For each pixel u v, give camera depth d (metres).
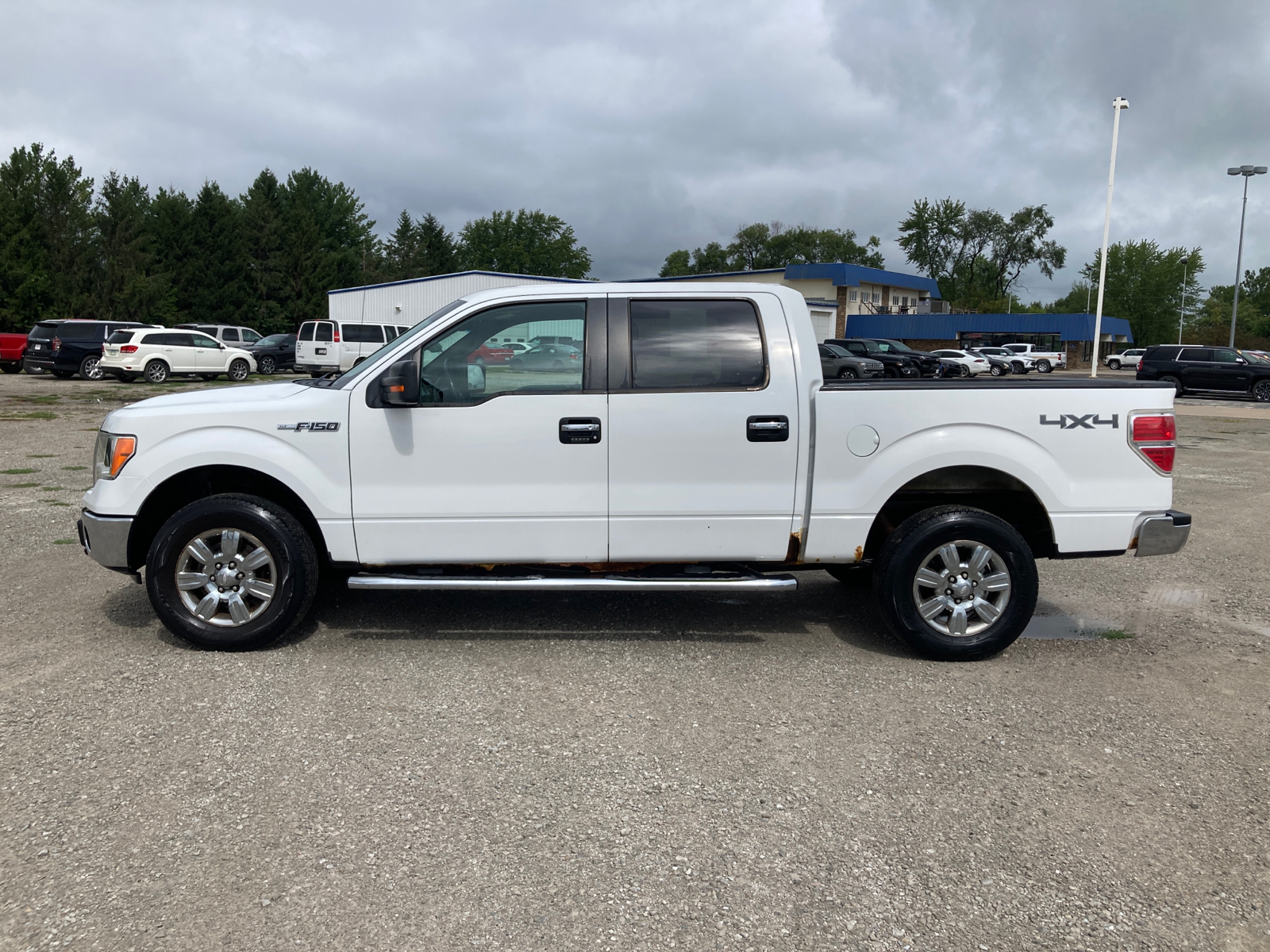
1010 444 4.48
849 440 4.46
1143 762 3.47
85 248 57.34
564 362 4.44
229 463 4.39
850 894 2.60
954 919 2.48
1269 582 6.48
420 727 3.71
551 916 2.47
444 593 5.77
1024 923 2.47
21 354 27.98
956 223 84.56
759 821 3.00
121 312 57.28
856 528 4.52
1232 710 4.02
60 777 3.21
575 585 4.43
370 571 4.66
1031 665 4.59
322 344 27.56
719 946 2.36
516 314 4.45
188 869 2.66
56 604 5.34
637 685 4.21
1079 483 4.52
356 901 2.52
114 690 4.03
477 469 4.42
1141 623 5.41
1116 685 4.32
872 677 4.37
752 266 100.19
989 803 3.14
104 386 23.42
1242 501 9.88
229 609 4.50
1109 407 4.51
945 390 4.47
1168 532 4.53
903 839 2.90
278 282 64.81
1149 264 80.56
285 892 2.56
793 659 4.60
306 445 4.42
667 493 4.45
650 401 4.41
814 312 53.91
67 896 2.51
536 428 4.39
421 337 4.44
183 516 4.40
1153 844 2.89
